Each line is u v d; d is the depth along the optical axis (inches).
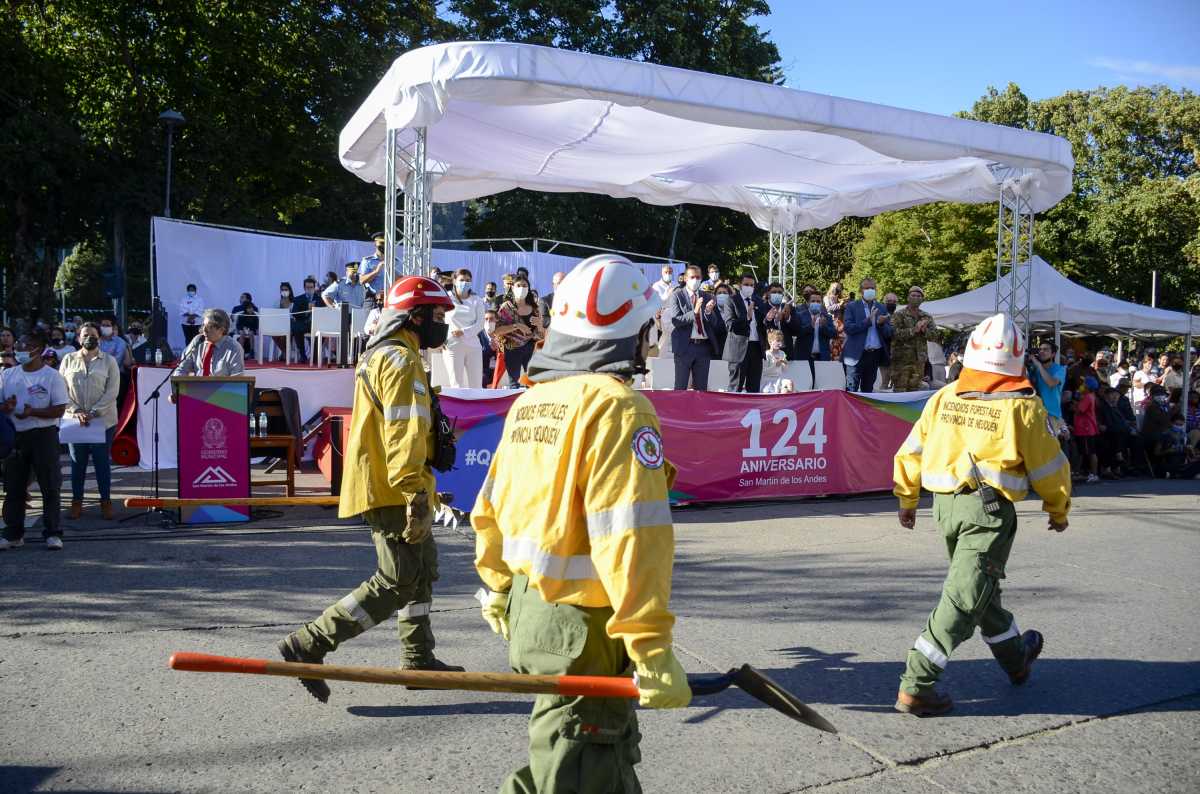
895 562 276.4
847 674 179.2
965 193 567.5
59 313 1168.2
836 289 569.9
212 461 319.0
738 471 382.0
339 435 358.0
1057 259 1694.1
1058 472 162.4
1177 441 566.9
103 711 154.3
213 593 228.1
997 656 171.2
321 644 154.9
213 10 993.5
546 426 90.5
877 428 413.4
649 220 1127.0
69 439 321.4
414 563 159.5
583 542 88.4
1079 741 150.1
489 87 339.0
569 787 86.8
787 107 388.2
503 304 434.9
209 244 679.7
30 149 935.7
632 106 366.0
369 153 463.5
